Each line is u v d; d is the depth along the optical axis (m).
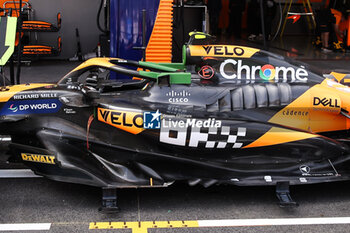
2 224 3.65
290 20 15.86
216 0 13.59
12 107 4.14
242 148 4.10
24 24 9.41
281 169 4.18
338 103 4.21
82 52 11.19
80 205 4.02
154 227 3.65
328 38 12.18
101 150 4.08
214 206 4.04
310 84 4.30
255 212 3.94
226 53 4.40
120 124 4.00
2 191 4.26
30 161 4.11
